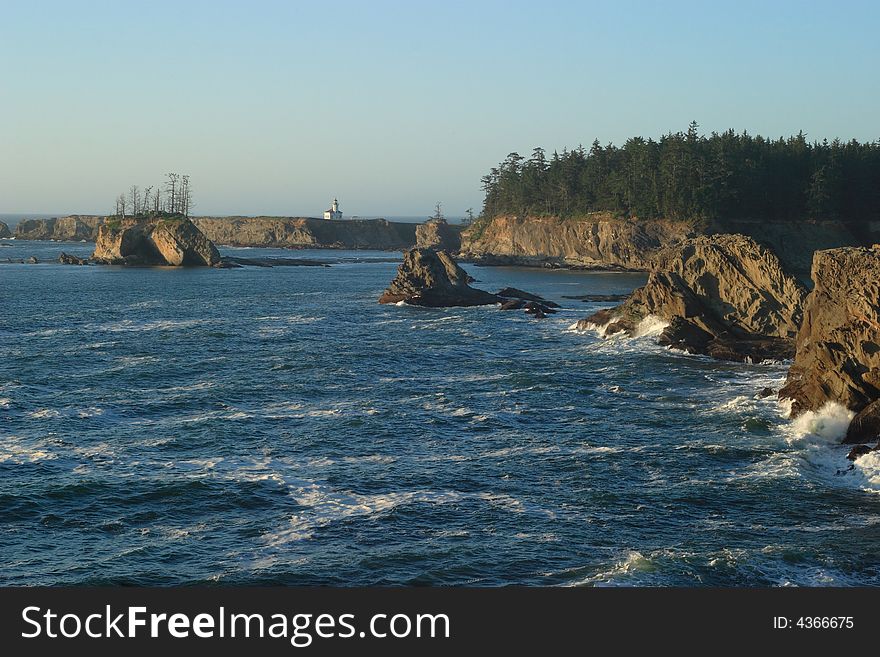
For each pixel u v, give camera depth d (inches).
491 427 1957.4
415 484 1566.2
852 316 2036.2
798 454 1727.4
